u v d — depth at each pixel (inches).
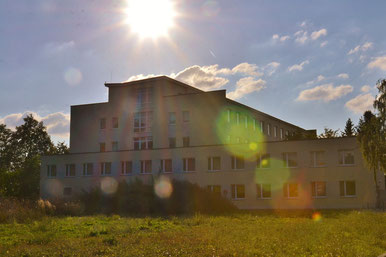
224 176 2144.4
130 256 557.6
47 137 3959.2
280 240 691.4
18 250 634.2
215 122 2413.9
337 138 1968.5
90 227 999.0
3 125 3868.1
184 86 2731.3
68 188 2497.5
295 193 2016.5
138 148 2571.4
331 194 1956.2
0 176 2977.4
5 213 1230.9
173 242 681.6
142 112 2588.6
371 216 1134.4
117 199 1797.5
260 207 2065.7
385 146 1748.3
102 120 2689.5
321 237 723.4
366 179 1904.5
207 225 1031.6
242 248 601.3
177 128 2487.7
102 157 2433.6
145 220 1189.1
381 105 1849.2
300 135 2874.0
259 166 2089.1
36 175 3004.4
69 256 571.2
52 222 1098.7
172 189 1753.2
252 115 2778.1
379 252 591.5
